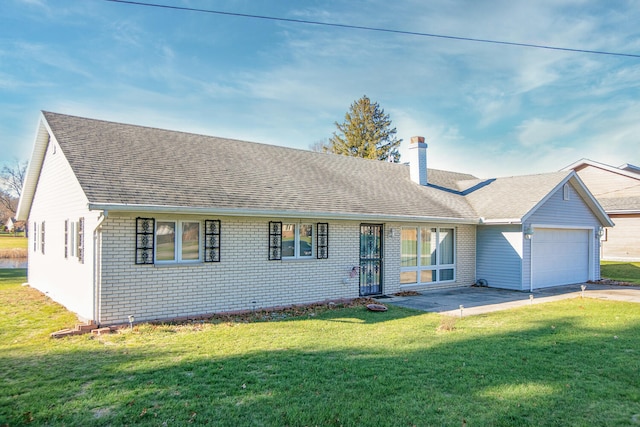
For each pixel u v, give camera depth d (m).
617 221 24.28
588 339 7.39
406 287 13.82
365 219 11.98
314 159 15.72
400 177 17.19
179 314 9.12
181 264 9.16
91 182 8.44
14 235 52.62
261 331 7.95
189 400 4.65
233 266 9.95
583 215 16.73
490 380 5.32
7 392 4.87
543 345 6.98
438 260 14.76
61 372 5.55
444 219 13.81
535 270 14.67
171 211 8.58
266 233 10.51
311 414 4.31
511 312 10.06
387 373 5.53
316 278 11.45
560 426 4.12
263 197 10.62
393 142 46.88
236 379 5.29
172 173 10.21
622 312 10.02
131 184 8.95
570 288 14.90
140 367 5.75
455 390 4.99
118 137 11.29
